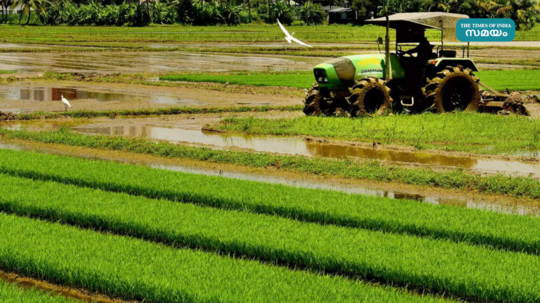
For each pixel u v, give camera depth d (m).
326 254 9.88
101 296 9.17
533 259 9.92
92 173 15.33
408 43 24.73
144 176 15.13
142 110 26.53
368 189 15.16
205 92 33.69
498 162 17.70
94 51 63.25
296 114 26.53
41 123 24.11
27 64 48.31
